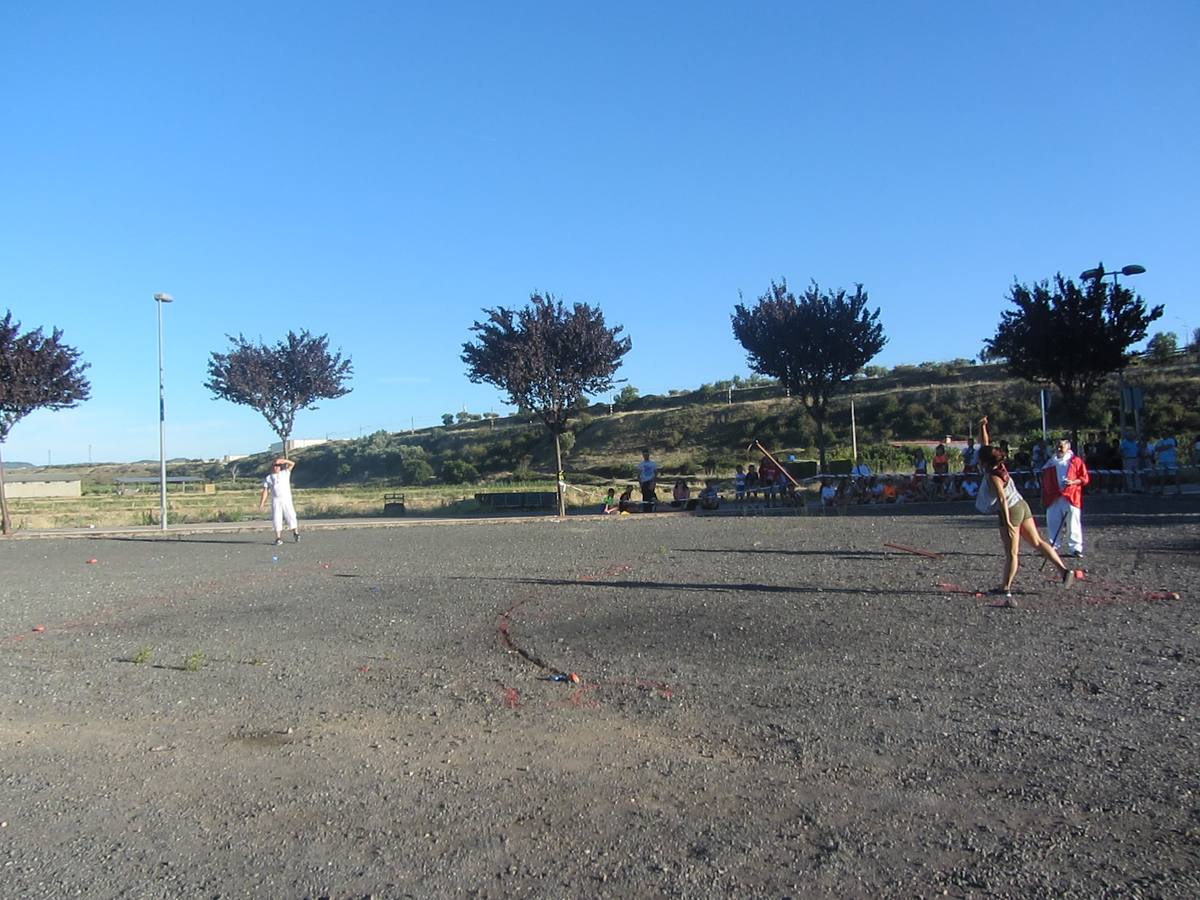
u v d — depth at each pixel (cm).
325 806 464
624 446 6756
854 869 377
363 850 414
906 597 956
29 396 2564
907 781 463
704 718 578
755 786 466
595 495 4003
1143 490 2473
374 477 8362
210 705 652
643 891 367
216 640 882
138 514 3641
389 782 493
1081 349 2831
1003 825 410
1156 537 1402
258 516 3444
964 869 373
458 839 421
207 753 552
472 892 373
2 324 2580
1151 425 4375
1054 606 875
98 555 1886
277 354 3656
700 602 982
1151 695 579
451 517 2992
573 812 445
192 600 1151
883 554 1338
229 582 1319
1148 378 5038
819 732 540
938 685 625
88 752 562
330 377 3750
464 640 841
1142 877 360
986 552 1302
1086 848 385
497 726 580
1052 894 351
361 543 1945
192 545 2067
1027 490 2506
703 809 441
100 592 1262
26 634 956
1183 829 398
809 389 3316
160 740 580
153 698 675
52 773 527
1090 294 2842
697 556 1420
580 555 1517
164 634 925
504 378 2691
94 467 14238
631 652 762
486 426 9319
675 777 483
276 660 784
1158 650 689
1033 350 2905
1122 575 1040
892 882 366
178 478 9275
